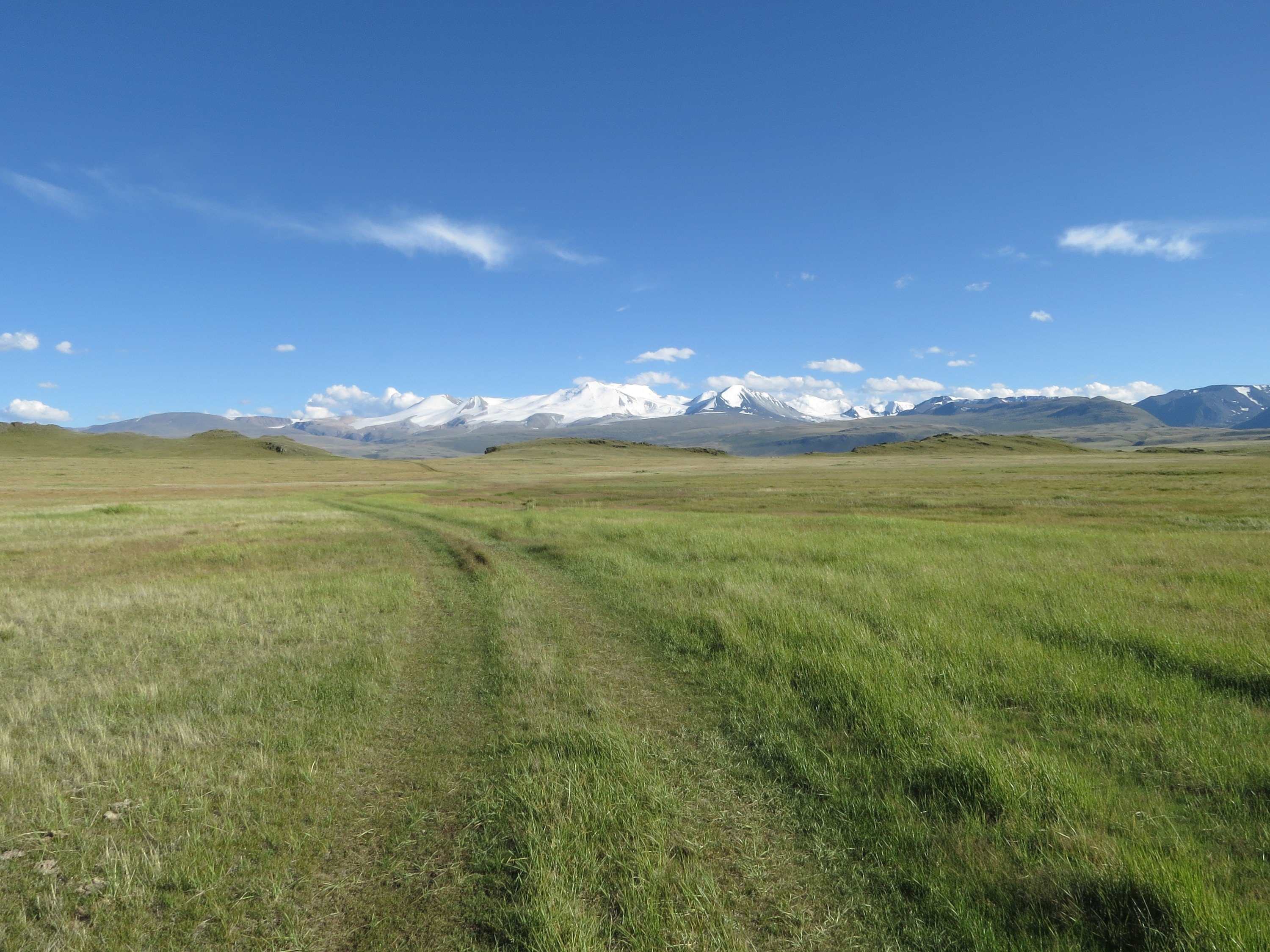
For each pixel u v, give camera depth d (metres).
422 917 3.99
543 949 3.58
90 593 14.17
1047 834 4.51
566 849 4.46
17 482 76.00
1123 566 14.88
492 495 60.31
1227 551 16.33
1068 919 3.73
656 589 13.87
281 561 19.50
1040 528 23.75
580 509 40.78
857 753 5.92
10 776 5.77
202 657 9.55
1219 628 9.27
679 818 4.96
